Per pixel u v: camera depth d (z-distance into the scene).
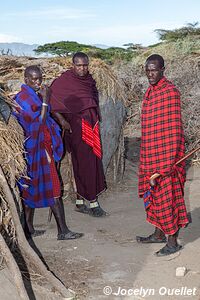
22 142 4.69
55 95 6.01
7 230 4.29
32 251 4.24
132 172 7.98
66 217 6.06
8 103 4.88
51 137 5.06
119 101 7.54
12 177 4.41
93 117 6.13
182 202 4.80
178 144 4.64
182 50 13.89
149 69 4.61
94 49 16.42
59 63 7.55
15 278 3.75
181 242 5.12
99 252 4.97
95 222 5.89
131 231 5.55
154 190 4.74
